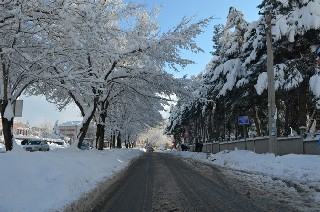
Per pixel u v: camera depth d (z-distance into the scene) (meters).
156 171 19.53
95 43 12.69
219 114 40.94
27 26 11.93
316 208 8.23
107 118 36.00
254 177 14.97
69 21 12.01
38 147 37.38
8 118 13.14
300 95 26.11
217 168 21.22
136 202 9.48
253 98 31.78
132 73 20.72
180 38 17.53
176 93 21.80
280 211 8.04
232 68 35.81
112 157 21.80
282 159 18.53
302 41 25.06
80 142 20.17
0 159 8.51
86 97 20.50
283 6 25.80
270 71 21.52
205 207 8.70
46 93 17.50
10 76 14.46
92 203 9.27
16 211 6.23
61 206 7.04
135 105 26.97
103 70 21.05
